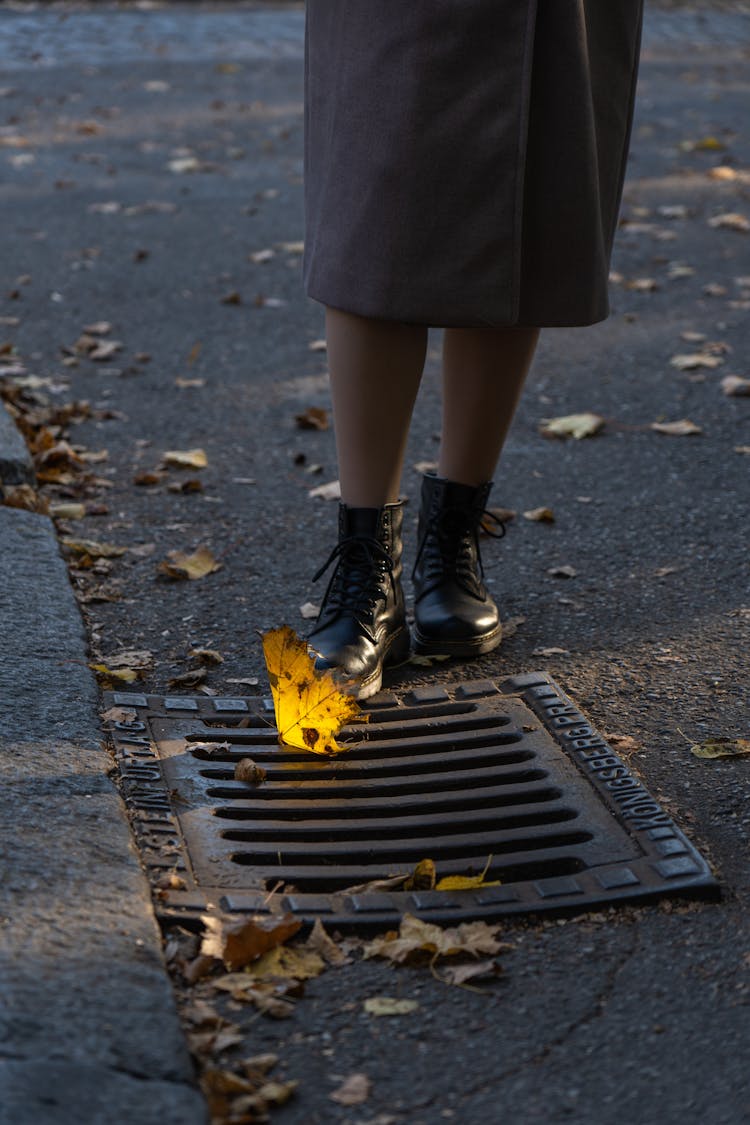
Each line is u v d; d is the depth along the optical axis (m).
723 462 3.75
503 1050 1.63
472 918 1.88
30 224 6.33
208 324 5.02
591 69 2.32
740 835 2.09
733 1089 1.57
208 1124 1.44
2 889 1.80
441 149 2.21
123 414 4.12
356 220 2.29
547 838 2.07
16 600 2.74
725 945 1.83
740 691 2.53
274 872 1.98
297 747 2.31
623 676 2.59
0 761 2.13
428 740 2.35
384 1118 1.52
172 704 2.45
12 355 4.61
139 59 10.94
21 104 9.13
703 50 12.10
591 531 3.30
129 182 7.20
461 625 2.64
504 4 2.15
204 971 1.75
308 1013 1.69
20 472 3.43
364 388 2.43
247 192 7.07
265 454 3.82
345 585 2.54
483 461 2.66
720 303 5.34
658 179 7.46
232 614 2.86
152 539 3.24
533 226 2.32
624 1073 1.59
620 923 1.88
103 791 2.08
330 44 2.31
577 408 4.23
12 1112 1.42
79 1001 1.60
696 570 3.07
